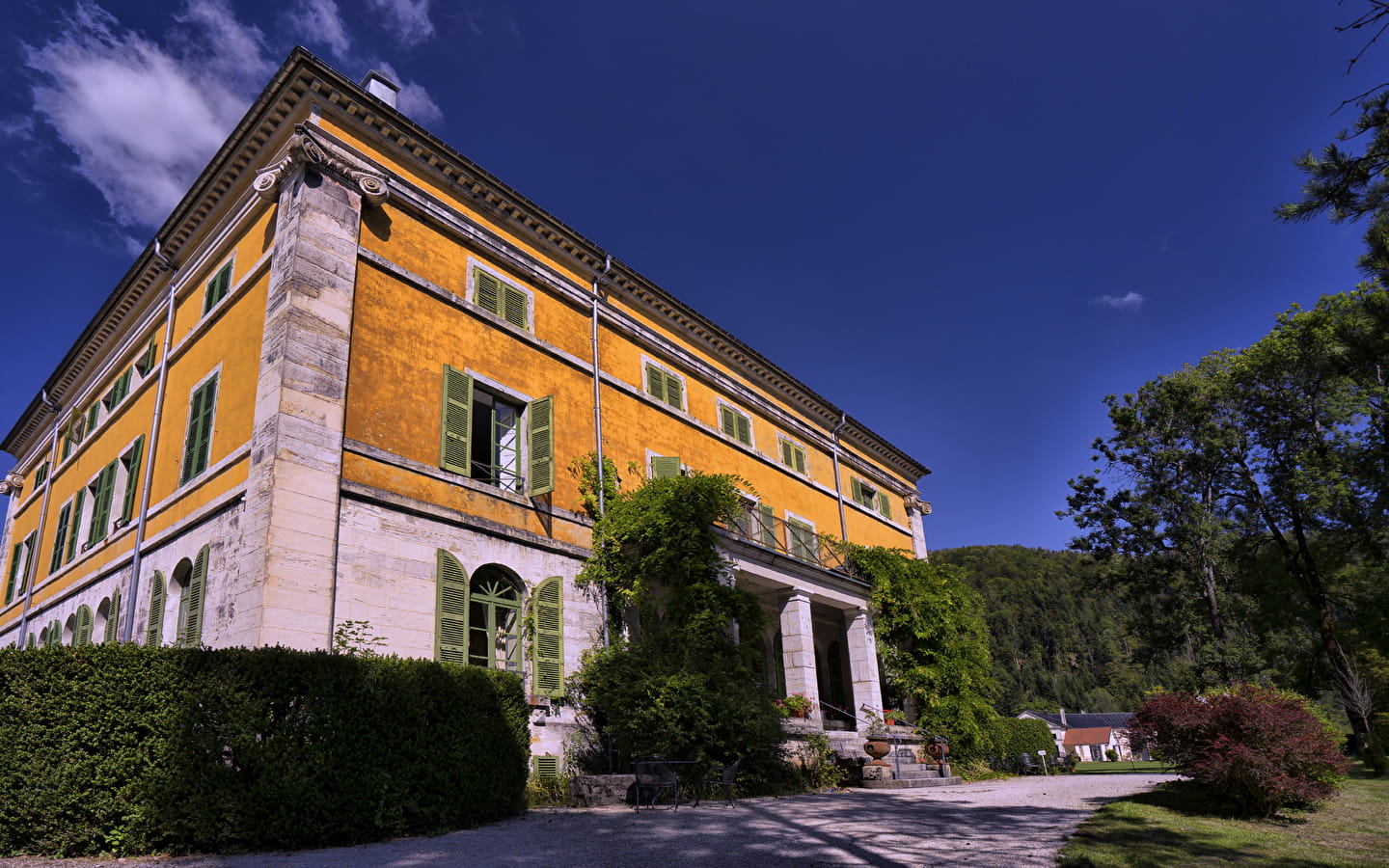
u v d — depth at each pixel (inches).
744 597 623.5
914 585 906.1
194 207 650.8
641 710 512.4
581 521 645.3
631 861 272.1
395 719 349.1
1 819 274.7
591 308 741.3
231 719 300.7
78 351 855.7
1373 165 234.8
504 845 308.7
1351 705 1090.1
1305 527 1204.5
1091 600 4653.1
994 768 902.4
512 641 563.8
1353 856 293.3
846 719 956.6
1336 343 302.4
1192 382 1280.8
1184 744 439.2
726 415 910.4
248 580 441.7
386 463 513.3
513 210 681.0
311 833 308.0
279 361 476.4
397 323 555.5
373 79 650.2
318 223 521.3
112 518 691.4
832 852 289.9
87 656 291.9
